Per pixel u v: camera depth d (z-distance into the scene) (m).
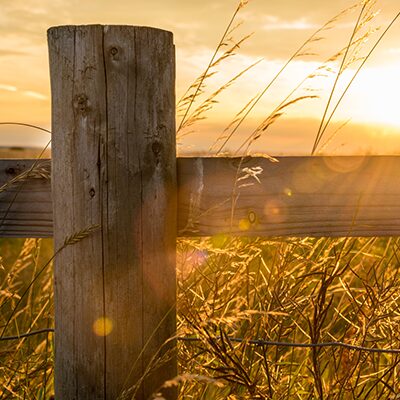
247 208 1.89
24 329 2.95
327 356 2.40
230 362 2.14
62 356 1.82
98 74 1.71
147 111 1.73
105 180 1.73
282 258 2.32
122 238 1.74
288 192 1.89
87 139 1.73
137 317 1.77
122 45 1.70
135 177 1.74
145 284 1.77
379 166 1.88
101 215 1.74
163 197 1.78
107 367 1.77
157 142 1.75
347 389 2.11
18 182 2.01
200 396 2.25
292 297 2.23
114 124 1.72
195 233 1.89
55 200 1.80
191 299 2.35
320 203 1.89
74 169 1.75
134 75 1.71
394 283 2.23
